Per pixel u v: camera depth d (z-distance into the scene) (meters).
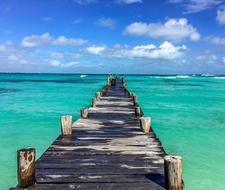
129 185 5.73
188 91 49.88
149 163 7.02
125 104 18.42
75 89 53.19
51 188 5.55
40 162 7.04
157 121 19.59
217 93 45.78
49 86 63.69
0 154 12.31
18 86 63.62
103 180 5.96
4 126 17.98
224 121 19.64
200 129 17.00
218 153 12.39
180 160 5.45
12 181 9.63
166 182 5.52
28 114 22.94
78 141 9.04
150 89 54.44
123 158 7.41
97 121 12.47
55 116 22.06
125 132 10.38
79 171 6.45
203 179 9.62
